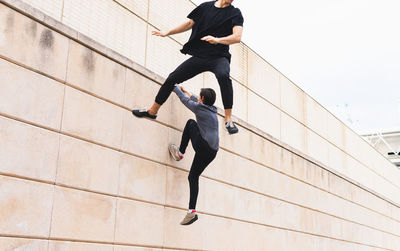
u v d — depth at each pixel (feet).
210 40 18.19
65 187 16.80
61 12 19.08
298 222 32.68
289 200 31.99
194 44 19.60
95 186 17.97
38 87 16.43
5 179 14.90
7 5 15.78
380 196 51.13
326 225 36.94
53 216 16.20
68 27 17.84
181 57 25.84
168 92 19.83
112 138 19.10
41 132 16.28
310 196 35.17
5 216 14.73
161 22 24.73
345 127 47.06
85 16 20.17
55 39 17.35
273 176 30.55
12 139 15.30
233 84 29.73
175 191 21.89
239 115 29.81
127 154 19.69
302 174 34.55
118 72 19.95
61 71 17.38
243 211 26.71
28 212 15.42
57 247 16.15
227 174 25.89
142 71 21.20
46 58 16.88
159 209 20.80
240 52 31.09
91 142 18.15
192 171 19.67
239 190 26.66
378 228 49.14
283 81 36.27
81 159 17.58
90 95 18.44
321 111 41.96
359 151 49.83
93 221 17.61
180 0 26.58
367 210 46.93
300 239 32.48
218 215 24.56
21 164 15.44
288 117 35.91
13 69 15.69
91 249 17.35
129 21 22.54
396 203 56.90
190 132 20.27
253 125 31.14
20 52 16.01
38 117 16.26
